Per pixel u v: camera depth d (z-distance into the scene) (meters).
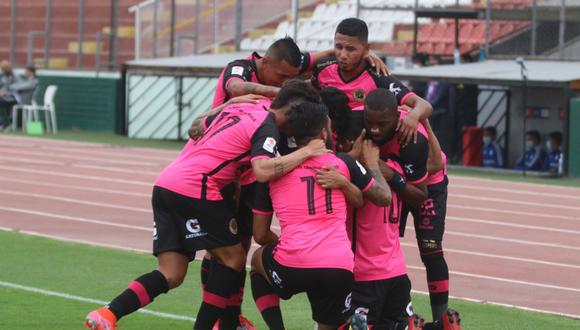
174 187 13.44
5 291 18.11
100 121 62.41
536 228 28.53
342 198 12.98
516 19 48.16
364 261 13.46
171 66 54.78
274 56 14.46
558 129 44.22
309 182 12.87
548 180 40.62
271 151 12.97
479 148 44.91
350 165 12.98
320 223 12.84
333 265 12.66
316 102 13.17
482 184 39.00
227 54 58.03
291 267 12.74
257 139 13.09
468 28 55.59
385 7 52.72
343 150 13.88
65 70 65.81
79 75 64.25
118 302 13.34
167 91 57.25
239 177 13.91
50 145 53.12
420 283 20.28
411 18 58.62
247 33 60.94
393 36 58.72
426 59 51.81
